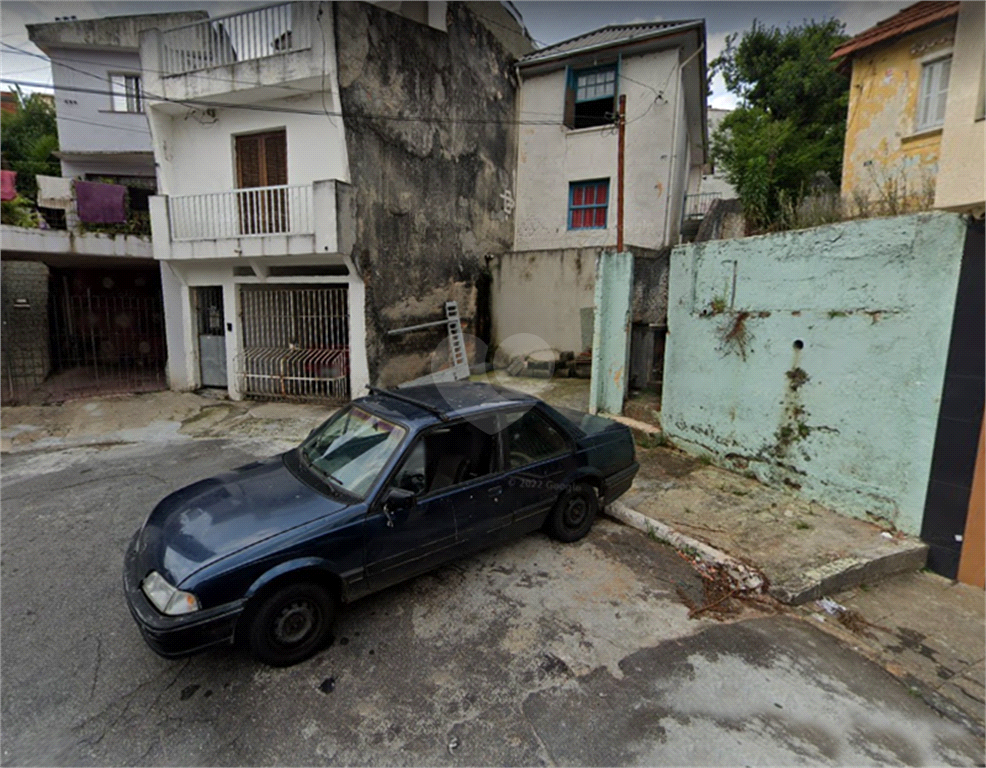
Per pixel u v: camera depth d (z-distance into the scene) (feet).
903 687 9.27
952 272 12.33
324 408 30.09
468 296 37.76
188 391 33.91
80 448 23.62
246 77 28.02
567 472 13.34
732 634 10.46
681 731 8.04
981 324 11.95
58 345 39.09
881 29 31.55
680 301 20.54
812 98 52.49
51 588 11.94
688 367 20.35
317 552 9.19
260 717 8.25
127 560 9.90
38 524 15.40
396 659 9.54
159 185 31.60
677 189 41.16
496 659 9.57
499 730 8.04
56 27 44.34
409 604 11.18
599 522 15.55
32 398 31.48
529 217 43.88
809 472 16.07
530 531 12.94
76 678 9.07
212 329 33.96
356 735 7.93
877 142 32.55
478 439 11.73
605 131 40.55
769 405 17.16
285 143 30.48
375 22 28.40
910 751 7.88
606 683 9.03
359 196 28.04
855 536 13.93
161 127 31.45
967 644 10.53
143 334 43.88
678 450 20.99
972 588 12.51
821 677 9.36
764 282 16.97
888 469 14.05
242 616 8.61
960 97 11.64
